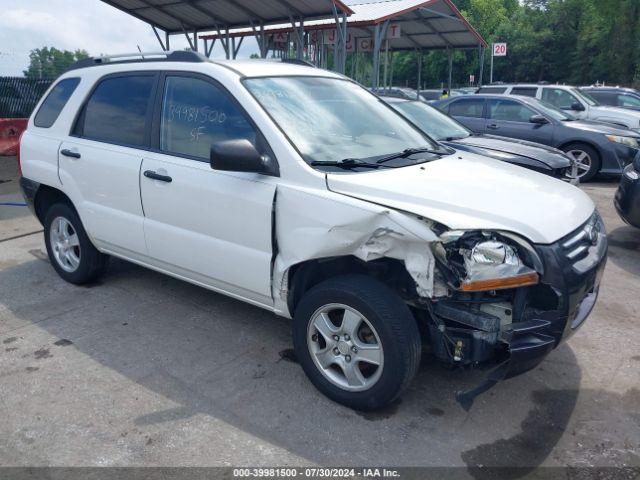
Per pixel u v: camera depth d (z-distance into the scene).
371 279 3.05
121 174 4.13
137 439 2.94
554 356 3.89
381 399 3.04
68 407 3.21
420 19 16.39
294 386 3.45
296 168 3.22
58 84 4.95
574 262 2.94
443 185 3.15
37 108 5.07
